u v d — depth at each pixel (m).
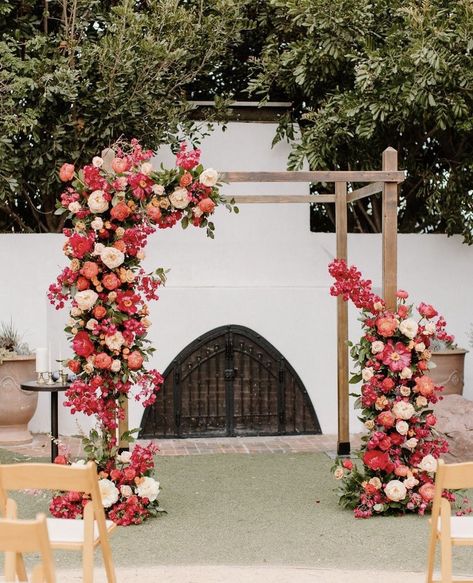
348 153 10.88
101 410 6.39
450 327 10.88
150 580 5.05
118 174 6.29
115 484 6.54
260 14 11.00
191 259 10.41
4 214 11.27
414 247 10.80
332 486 7.66
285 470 8.31
